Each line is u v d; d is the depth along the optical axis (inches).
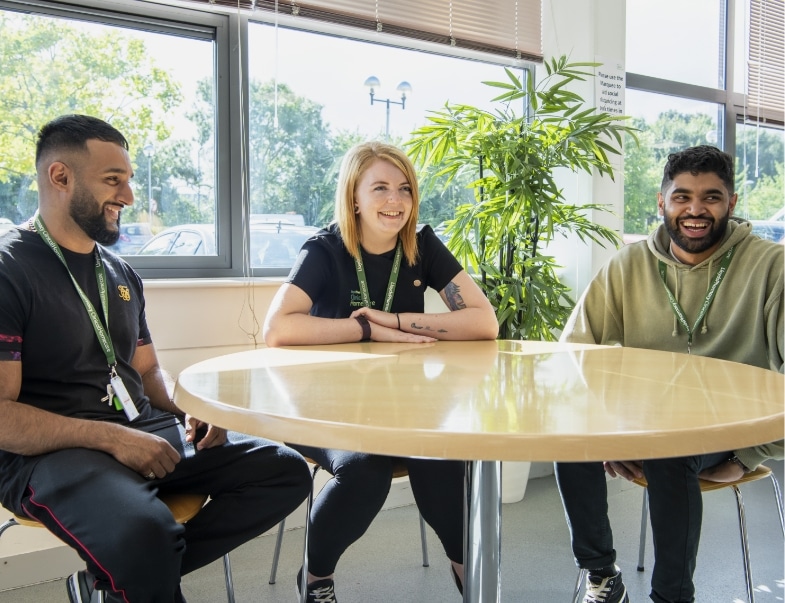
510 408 38.0
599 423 34.4
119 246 94.7
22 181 87.9
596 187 126.2
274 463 60.1
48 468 50.6
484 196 112.4
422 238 80.6
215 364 54.5
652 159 143.8
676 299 79.4
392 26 108.4
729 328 75.5
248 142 102.5
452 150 115.0
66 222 59.2
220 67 99.4
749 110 159.8
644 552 91.5
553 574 88.1
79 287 59.7
